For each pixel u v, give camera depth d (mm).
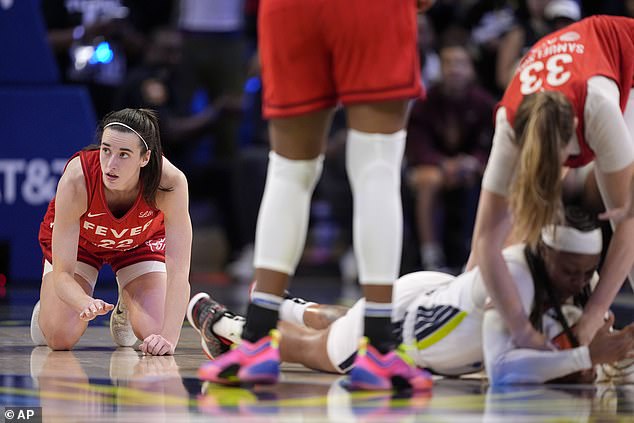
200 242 25047
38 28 18594
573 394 7367
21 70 18625
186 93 22469
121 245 9891
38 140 18688
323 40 7395
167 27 22547
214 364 7371
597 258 7664
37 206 18797
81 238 10000
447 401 6898
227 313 9016
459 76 21906
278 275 7449
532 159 7285
